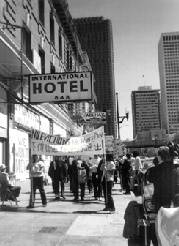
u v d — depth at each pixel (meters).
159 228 4.61
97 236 8.61
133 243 6.38
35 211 12.44
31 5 24.67
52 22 33.72
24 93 23.78
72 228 9.51
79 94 17.05
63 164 16.67
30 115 25.88
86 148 13.72
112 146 35.31
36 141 13.80
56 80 17.23
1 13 17.72
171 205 6.00
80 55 53.22
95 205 14.23
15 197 13.68
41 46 27.73
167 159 6.16
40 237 8.50
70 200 16.19
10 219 10.82
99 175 15.84
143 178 6.79
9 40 16.56
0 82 19.52
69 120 43.66
